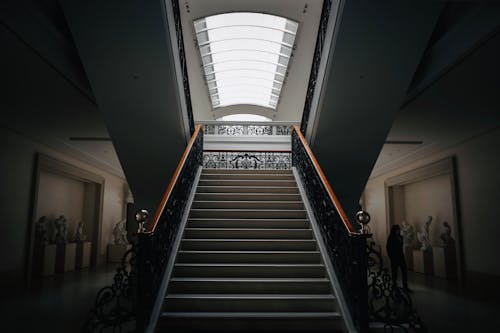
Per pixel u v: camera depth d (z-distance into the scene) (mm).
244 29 12695
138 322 3943
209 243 5781
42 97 7137
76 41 5555
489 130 8328
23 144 9102
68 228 12953
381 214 15211
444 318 5473
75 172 12117
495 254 8086
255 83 16625
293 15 11164
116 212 16359
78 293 7555
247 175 8555
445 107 7473
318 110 7324
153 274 4367
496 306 6430
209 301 4574
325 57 6590
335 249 5000
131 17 5195
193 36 12086
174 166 8430
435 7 5109
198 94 16078
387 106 6918
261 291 4871
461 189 9492
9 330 4688
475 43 5129
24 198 9094
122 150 8016
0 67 5926
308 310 4605
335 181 9109
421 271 11531
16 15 4867
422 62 6566
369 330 4035
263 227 6406
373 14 5309
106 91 6504
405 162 12508
